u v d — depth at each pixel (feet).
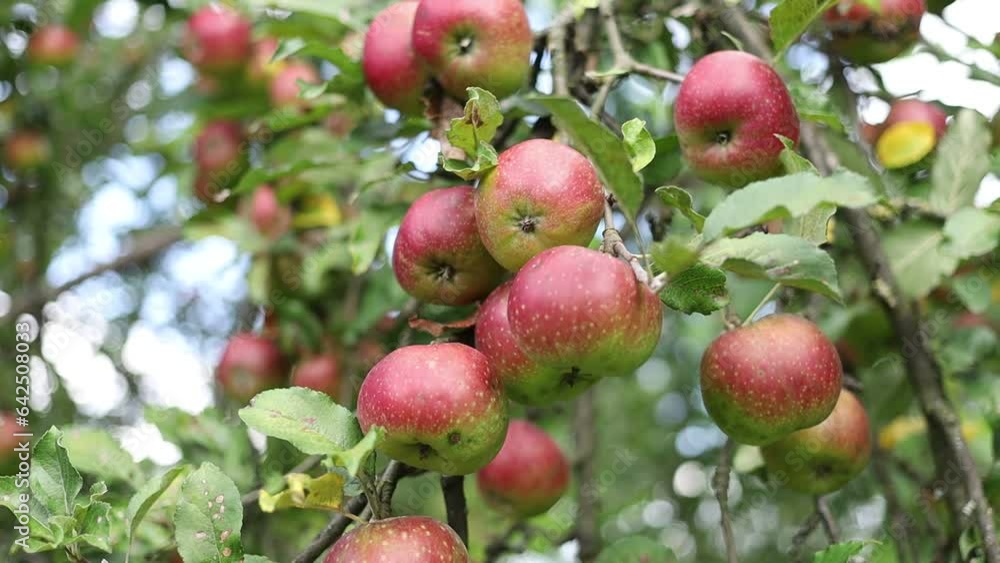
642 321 3.05
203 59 4.80
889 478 4.26
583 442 4.72
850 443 3.64
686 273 3.13
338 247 4.59
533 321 3.03
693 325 5.90
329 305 4.68
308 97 3.93
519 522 4.58
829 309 4.34
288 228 4.66
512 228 3.17
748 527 6.30
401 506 4.71
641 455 6.48
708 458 6.13
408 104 3.72
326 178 4.53
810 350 3.35
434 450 3.15
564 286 3.02
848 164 4.13
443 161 3.21
